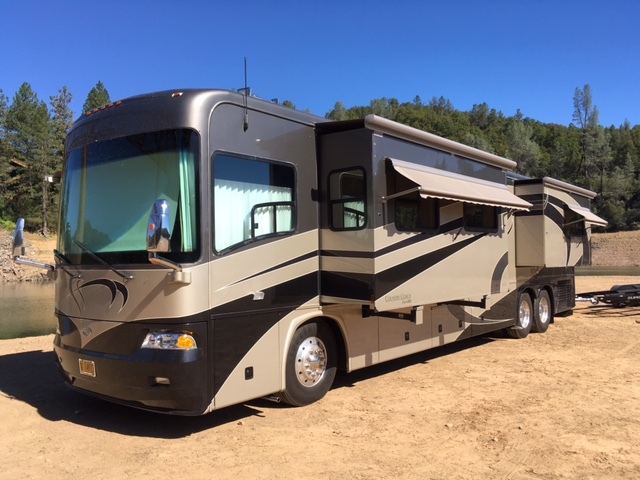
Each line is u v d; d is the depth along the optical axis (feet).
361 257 18.06
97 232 16.38
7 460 13.97
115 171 16.39
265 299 16.67
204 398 14.78
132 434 15.88
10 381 22.22
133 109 16.34
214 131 15.53
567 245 35.45
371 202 17.92
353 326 20.04
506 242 27.63
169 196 15.14
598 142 341.21
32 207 210.79
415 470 13.34
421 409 18.26
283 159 17.69
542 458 14.15
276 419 17.12
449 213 22.62
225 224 15.60
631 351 28.37
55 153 215.10
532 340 32.01
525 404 18.88
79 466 13.56
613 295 45.91
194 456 14.15
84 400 19.49
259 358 16.44
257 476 12.94
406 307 19.83
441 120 422.82
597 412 17.99
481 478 12.92
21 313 72.90
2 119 216.95
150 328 14.76
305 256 18.31
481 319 28.48
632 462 13.92
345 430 16.15
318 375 18.94
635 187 320.91
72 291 16.75
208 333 14.93
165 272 14.58
